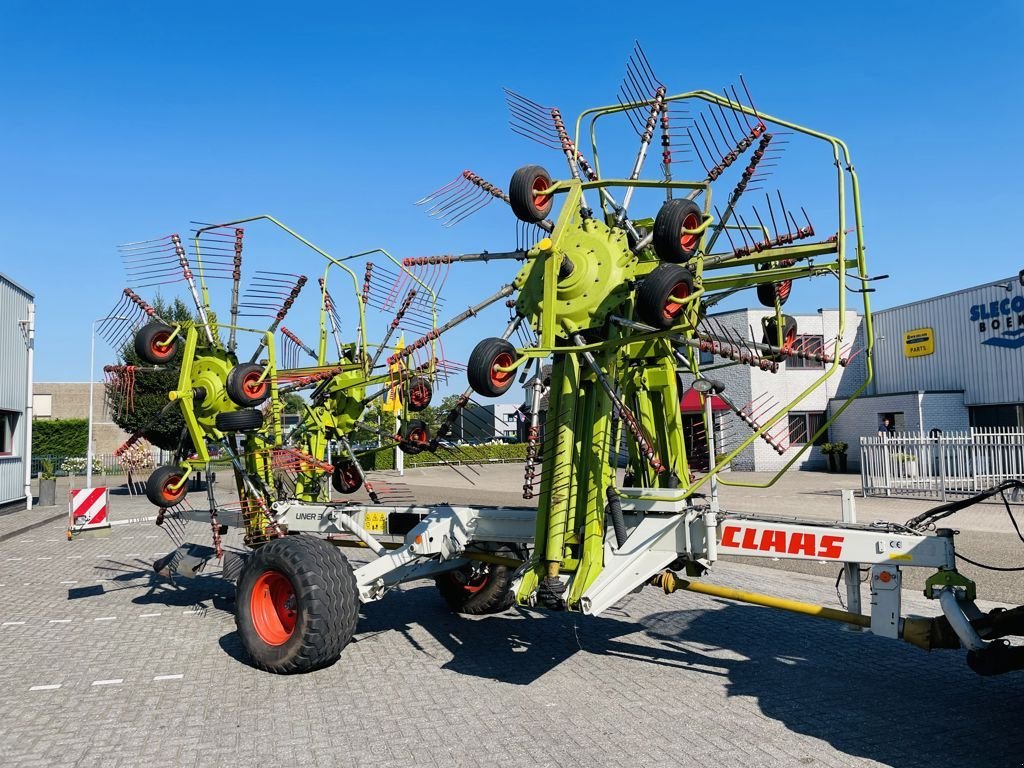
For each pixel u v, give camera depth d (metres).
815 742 4.38
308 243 8.25
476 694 5.28
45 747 4.40
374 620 7.48
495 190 5.79
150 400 19.77
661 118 5.71
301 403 8.71
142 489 8.29
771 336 5.84
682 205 4.43
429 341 5.62
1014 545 11.10
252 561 5.92
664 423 6.08
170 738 4.52
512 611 7.83
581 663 5.99
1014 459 18.17
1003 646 4.08
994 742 4.35
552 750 4.31
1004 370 25.47
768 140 5.21
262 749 4.36
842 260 4.63
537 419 5.02
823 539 4.83
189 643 6.69
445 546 6.22
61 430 45.91
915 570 9.73
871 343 4.61
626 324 4.89
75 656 6.29
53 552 12.58
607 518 5.51
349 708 5.01
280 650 5.67
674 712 4.89
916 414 26.84
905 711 4.86
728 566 10.25
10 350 20.23
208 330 7.57
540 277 5.30
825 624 7.11
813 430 30.50
